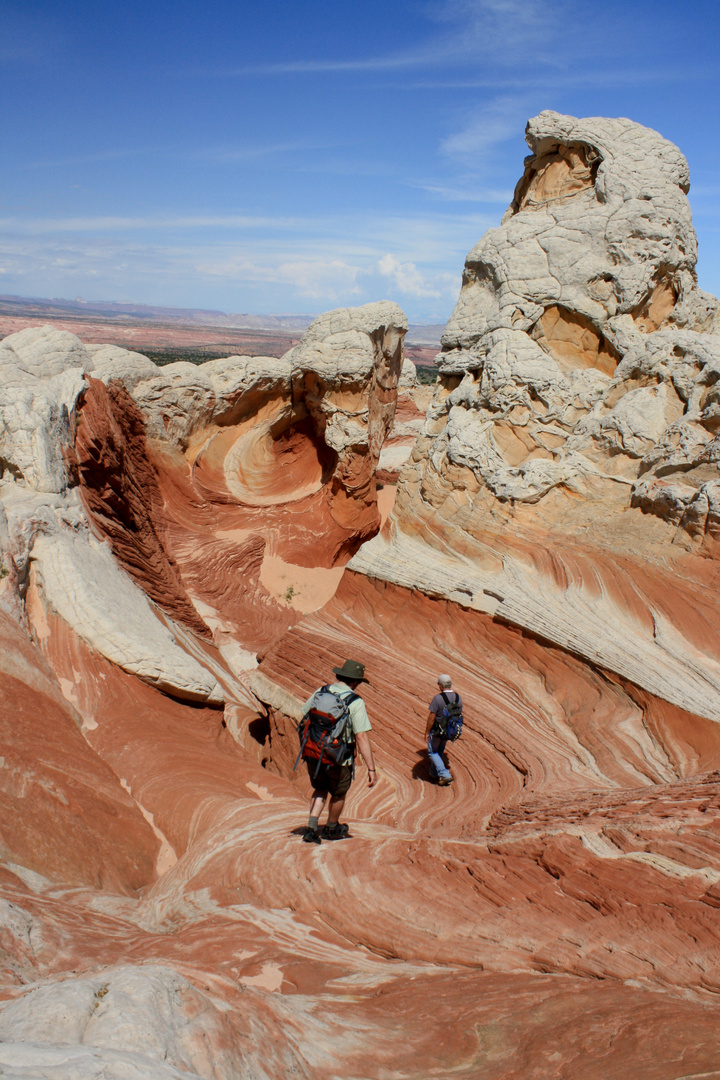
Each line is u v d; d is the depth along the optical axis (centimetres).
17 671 927
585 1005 314
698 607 1004
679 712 898
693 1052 242
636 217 1379
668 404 1238
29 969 362
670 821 530
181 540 2041
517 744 961
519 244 1458
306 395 2312
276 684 1298
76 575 1133
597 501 1239
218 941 477
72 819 711
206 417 2206
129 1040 201
